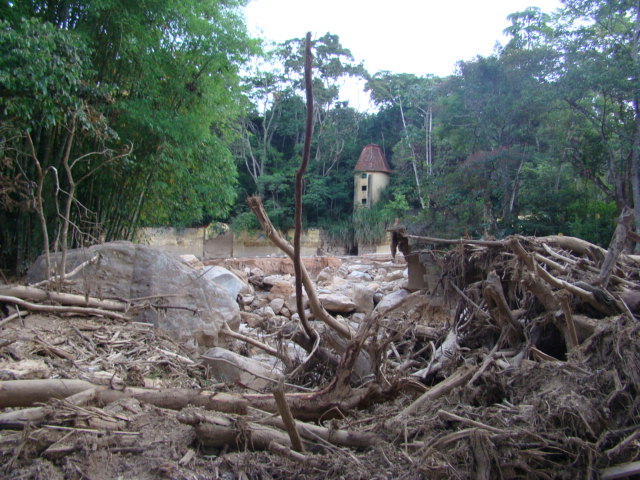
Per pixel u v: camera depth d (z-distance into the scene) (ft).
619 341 9.86
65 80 24.49
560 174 55.06
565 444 8.21
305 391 12.66
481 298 16.01
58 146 30.48
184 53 36.88
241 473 8.21
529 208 51.67
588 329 12.44
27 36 22.80
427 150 105.29
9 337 13.55
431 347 16.71
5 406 9.86
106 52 31.91
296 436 8.80
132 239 37.96
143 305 17.78
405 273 44.50
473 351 14.76
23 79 21.94
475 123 53.78
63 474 7.85
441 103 58.34
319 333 13.99
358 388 11.43
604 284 13.75
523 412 9.02
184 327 17.84
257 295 39.91
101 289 18.31
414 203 106.52
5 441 8.41
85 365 12.75
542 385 10.19
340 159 133.49
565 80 47.65
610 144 48.57
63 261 17.42
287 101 130.00
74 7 30.01
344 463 8.32
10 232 30.19
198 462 8.41
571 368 10.35
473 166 48.19
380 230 101.55
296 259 11.11
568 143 53.01
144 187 37.14
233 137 48.11
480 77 51.34
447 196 47.03
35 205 18.13
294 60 124.47
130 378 11.82
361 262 58.95
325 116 134.41
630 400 9.05
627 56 49.44
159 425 9.30
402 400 11.59
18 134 23.54
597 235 47.60
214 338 18.33
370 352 11.53
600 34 53.21
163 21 34.27
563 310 12.17
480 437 7.98
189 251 94.32
